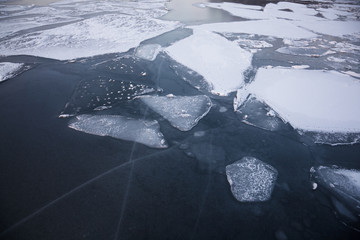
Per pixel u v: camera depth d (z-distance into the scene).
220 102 3.32
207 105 3.23
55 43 5.33
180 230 1.78
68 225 1.79
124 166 2.31
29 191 2.05
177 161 2.37
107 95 3.42
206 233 1.76
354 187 2.11
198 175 2.23
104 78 3.90
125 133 2.71
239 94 3.46
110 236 1.72
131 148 2.52
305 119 2.95
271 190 2.09
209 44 5.14
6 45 5.19
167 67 4.29
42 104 3.23
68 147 2.53
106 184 2.12
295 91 3.52
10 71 4.08
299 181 2.18
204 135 2.72
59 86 3.66
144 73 4.07
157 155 2.44
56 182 2.13
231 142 2.63
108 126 2.81
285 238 1.73
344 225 1.81
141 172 2.25
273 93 3.47
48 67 4.29
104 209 1.91
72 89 3.57
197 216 1.88
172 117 2.98
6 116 2.99
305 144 2.60
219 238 1.73
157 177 2.20
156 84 3.74
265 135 2.73
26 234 1.73
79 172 2.24
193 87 3.69
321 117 2.97
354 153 2.47
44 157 2.40
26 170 2.25
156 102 3.26
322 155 2.46
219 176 2.22
